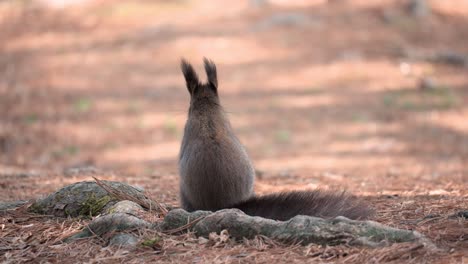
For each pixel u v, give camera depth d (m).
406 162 15.48
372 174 11.38
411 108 20.28
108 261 4.82
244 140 18.06
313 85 21.98
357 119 19.50
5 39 25.05
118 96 21.19
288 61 23.53
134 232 5.31
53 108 20.00
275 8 27.27
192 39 24.97
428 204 6.66
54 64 23.30
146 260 4.80
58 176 9.55
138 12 27.52
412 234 4.77
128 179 9.38
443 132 18.53
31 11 27.45
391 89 21.69
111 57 24.00
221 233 5.07
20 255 5.10
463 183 8.72
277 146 17.56
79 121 19.27
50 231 5.67
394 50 24.34
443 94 21.22
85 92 21.36
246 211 5.46
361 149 17.12
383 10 27.31
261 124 19.23
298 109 20.34
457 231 5.29
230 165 5.70
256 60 23.59
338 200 5.43
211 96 6.00
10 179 9.19
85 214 6.09
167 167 14.87
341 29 25.78
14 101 20.16
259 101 20.88
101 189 6.26
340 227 4.86
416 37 25.61
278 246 4.89
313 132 18.62
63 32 25.97
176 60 23.61
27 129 18.36
